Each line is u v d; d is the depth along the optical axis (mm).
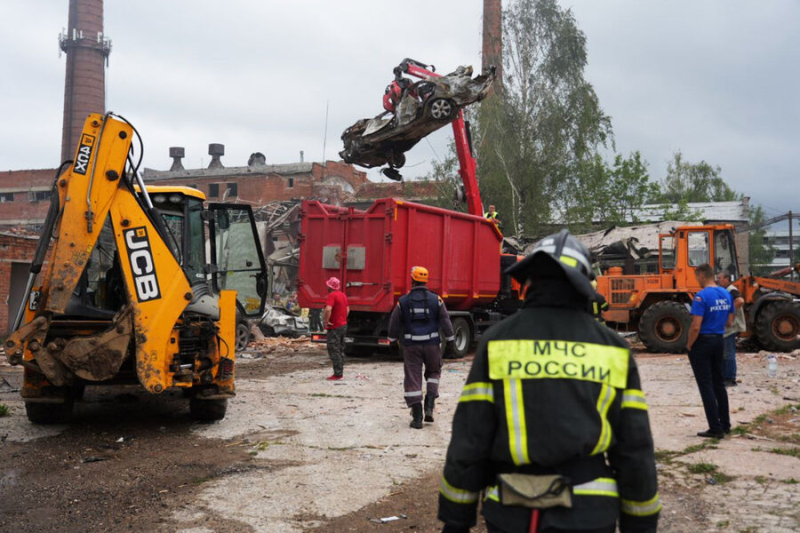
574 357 2170
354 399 9438
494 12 38781
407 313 7578
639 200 44031
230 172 54281
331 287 11477
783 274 16125
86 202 6934
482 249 15992
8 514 4805
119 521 4668
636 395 2180
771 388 9969
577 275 2213
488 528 2150
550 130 35000
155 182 56250
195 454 6461
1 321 18562
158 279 7148
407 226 13805
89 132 6992
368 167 17266
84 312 7477
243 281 8797
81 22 56812
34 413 7684
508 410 2154
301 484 5480
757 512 4707
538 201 34219
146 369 6992
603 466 2170
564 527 2029
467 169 17797
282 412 8492
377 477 5672
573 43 35562
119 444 6863
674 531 4398
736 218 45000
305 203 14656
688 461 5969
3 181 57469
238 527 4555
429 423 7789
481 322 16203
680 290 15656
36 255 7219
